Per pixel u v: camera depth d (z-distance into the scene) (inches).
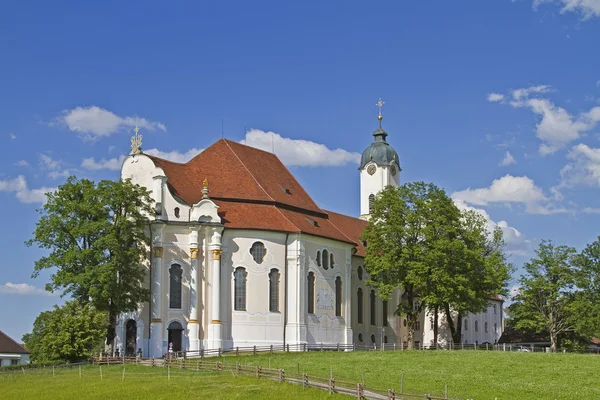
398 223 4303.6
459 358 3454.7
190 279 3860.7
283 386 2578.7
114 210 3609.7
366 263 4394.7
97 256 3422.7
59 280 3388.3
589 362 3277.6
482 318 6422.2
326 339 4232.3
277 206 4237.2
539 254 4869.6
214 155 4365.2
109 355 3528.5
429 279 4227.4
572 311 4653.1
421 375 2903.5
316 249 4254.4
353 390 2428.6
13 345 5108.3
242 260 3971.5
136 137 4060.0
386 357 3513.8
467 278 4242.1
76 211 3518.7
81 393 2576.3
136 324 3809.1
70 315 3412.9
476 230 4443.9
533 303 4852.4
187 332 3816.4
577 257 4817.9
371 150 5856.3
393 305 5128.0
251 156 4547.2
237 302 3939.5
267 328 3959.2
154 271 3818.9
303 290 4074.8
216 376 2886.3
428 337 5561.0
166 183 3929.6
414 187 4436.5
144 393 2532.0
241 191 4188.0
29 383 2842.0
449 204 4320.9
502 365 3184.1
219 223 3907.5
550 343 5142.7
